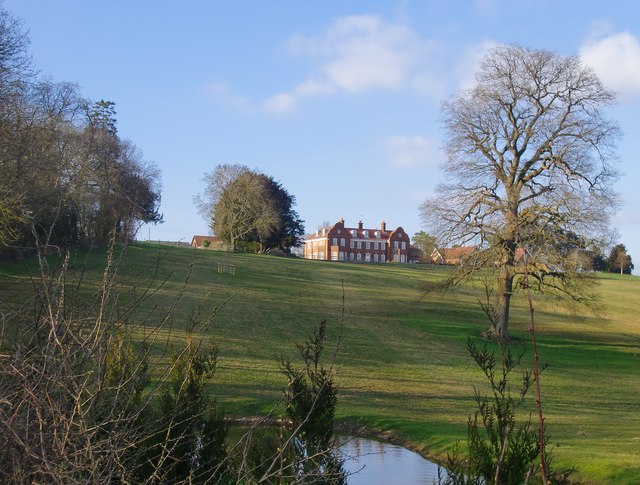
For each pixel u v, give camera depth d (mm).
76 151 28328
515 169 37531
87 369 5078
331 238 137875
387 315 48188
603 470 12289
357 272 74062
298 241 102688
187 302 41219
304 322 42156
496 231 36312
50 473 4129
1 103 24969
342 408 21281
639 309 62688
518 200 35875
